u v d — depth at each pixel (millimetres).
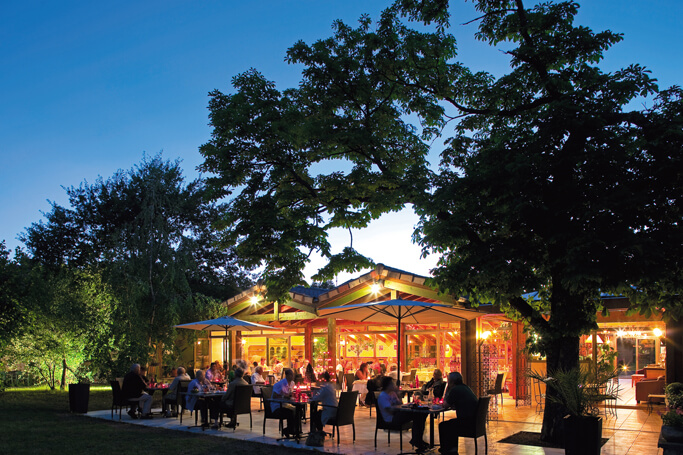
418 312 14883
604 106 10320
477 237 11266
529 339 12109
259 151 13812
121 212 37156
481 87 13352
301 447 11328
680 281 9836
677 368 16234
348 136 12734
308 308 22875
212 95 14617
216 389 15430
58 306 24734
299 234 13812
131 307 23812
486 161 11172
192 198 38875
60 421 15117
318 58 13445
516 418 15188
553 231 10477
